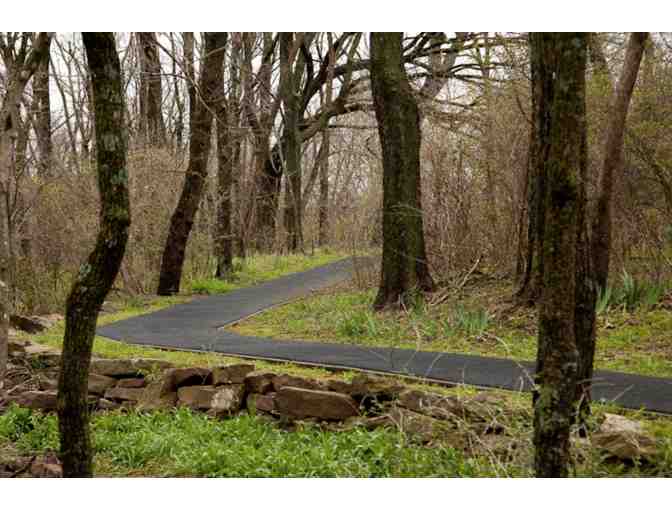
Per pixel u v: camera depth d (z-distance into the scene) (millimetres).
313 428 6738
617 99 9055
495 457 5430
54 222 15406
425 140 13820
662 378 7199
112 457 6648
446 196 13547
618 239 11594
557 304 4363
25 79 8289
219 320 12289
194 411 7539
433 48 23625
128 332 11023
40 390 8641
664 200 11617
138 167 15984
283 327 11492
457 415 6078
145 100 22141
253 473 5691
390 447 5879
